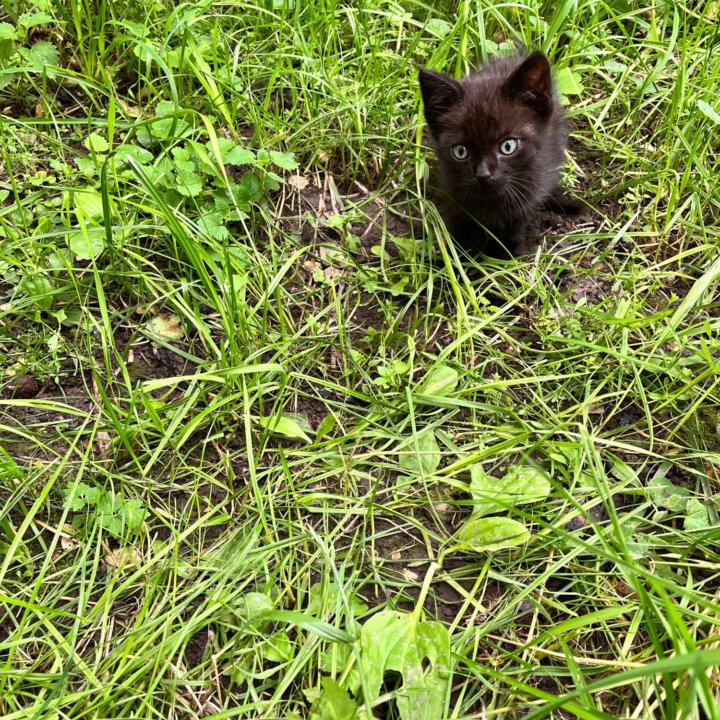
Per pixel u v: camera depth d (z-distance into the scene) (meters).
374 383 0.85
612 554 0.70
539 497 0.79
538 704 0.73
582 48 1.01
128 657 0.74
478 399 0.85
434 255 0.93
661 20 1.06
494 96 0.89
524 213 0.92
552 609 0.77
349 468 0.81
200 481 0.81
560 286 0.91
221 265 0.87
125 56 0.98
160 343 0.86
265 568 0.77
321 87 0.97
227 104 0.95
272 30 1.00
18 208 0.88
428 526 0.80
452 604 0.77
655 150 0.98
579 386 0.85
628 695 0.73
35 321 0.86
